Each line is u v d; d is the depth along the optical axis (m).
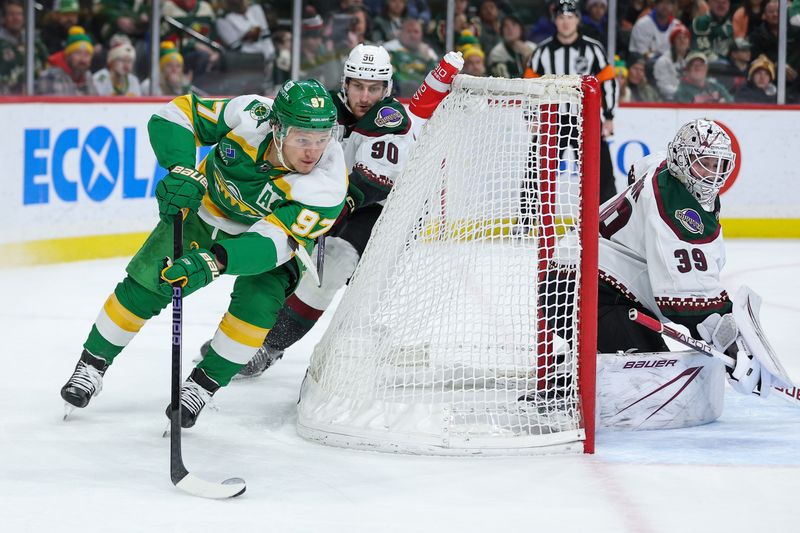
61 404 7.87
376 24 19.27
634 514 5.68
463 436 6.66
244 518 5.52
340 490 6.01
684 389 7.40
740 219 19.50
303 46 19.00
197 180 6.59
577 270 6.73
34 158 14.73
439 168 7.16
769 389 7.18
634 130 19.25
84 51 17.30
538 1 19.56
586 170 6.63
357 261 8.27
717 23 20.17
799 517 5.68
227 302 12.62
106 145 15.63
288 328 8.48
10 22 16.52
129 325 7.18
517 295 7.09
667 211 7.23
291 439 7.08
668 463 6.61
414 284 7.12
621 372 7.27
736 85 20.44
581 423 6.78
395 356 6.94
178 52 18.09
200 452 6.73
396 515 5.61
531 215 7.01
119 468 6.36
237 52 18.52
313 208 6.43
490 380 7.36
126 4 17.48
